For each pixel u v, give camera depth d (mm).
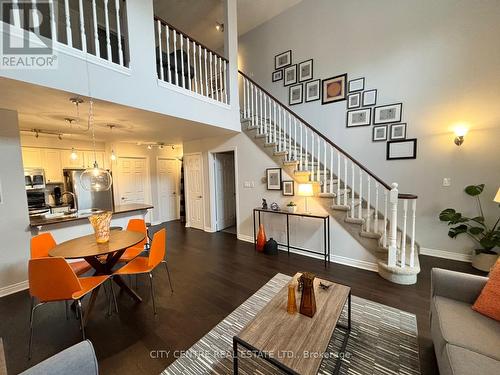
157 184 6367
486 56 2932
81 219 3312
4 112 2611
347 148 4117
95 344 1822
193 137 5027
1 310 2322
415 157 3482
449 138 3225
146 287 2729
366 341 1785
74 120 3230
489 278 1504
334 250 3377
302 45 4637
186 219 5879
